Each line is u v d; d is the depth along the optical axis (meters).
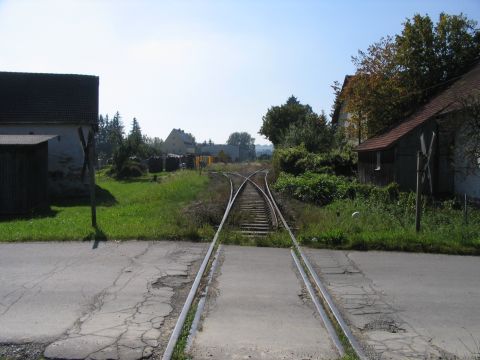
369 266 8.85
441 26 25.67
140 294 6.89
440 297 6.99
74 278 7.69
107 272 8.09
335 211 15.73
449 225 12.34
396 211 14.70
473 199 17.44
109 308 6.27
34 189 18.19
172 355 4.79
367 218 13.34
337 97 34.00
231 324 5.75
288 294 6.99
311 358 4.84
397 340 5.38
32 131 26.55
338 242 10.70
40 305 6.36
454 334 5.57
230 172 50.94
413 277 8.10
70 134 26.62
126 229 11.98
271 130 69.25
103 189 28.50
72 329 5.53
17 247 10.17
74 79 30.17
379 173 22.94
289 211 17.20
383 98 26.72
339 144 38.72
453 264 9.08
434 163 19.84
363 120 29.55
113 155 42.06
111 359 4.77
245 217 15.64
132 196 23.31
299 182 22.86
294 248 10.36
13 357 4.84
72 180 26.42
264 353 4.93
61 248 10.09
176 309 6.27
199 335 5.39
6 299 6.60
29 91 28.83
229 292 7.05
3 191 17.19
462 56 25.62
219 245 10.60
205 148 146.88
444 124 17.62
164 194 22.41
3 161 17.23
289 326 5.71
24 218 15.71
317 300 6.64
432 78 25.92
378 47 27.81
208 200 20.77
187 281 7.62
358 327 5.77
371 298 6.91
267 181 34.03
